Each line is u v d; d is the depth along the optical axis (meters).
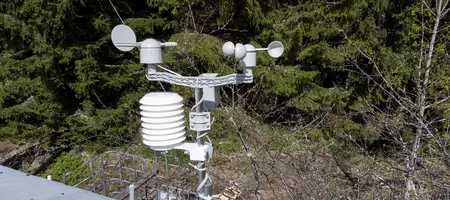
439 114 4.84
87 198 1.04
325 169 5.09
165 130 1.54
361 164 5.62
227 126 5.71
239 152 5.93
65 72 6.53
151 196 3.64
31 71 6.26
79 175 5.86
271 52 1.83
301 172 4.37
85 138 6.32
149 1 6.63
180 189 3.34
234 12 6.63
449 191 3.39
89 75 6.13
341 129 6.04
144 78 6.71
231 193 4.70
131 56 7.20
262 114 6.24
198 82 1.68
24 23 5.99
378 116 5.22
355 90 6.82
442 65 5.13
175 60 6.27
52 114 6.29
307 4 6.45
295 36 6.49
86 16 6.38
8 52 6.68
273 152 5.54
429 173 3.63
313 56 6.51
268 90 6.51
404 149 4.27
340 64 6.40
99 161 6.19
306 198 4.12
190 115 1.73
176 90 6.21
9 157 6.68
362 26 6.29
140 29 6.51
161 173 5.22
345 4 6.25
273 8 6.61
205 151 1.74
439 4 4.52
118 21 6.62
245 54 1.69
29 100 6.61
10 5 6.04
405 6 6.57
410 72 5.91
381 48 6.22
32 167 6.44
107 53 6.63
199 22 6.95
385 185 4.12
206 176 1.84
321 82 7.11
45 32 5.80
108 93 6.77
